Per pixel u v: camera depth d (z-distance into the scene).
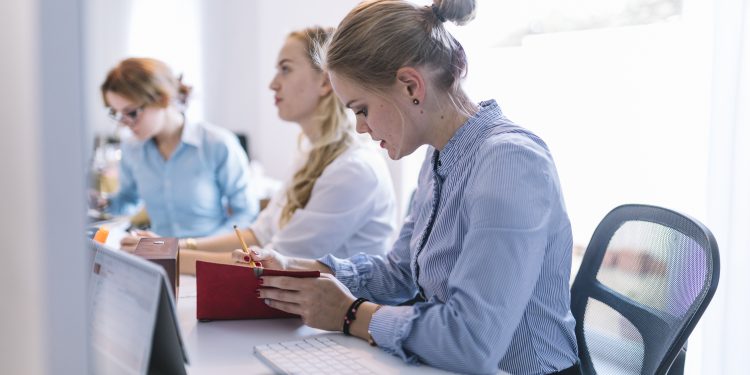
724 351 1.69
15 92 0.49
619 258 1.21
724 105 1.67
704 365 1.73
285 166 4.24
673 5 2.04
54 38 0.49
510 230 0.90
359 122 1.07
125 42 4.04
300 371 0.84
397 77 0.98
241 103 4.45
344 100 1.05
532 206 0.92
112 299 0.82
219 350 0.95
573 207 2.43
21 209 0.50
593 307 1.23
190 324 1.08
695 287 1.02
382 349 0.96
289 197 1.74
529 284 0.91
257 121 4.44
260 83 4.36
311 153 1.74
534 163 0.95
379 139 1.07
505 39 2.54
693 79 1.86
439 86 1.02
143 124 2.22
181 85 2.38
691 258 1.04
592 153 2.35
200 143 2.36
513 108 2.55
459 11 1.01
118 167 2.68
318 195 1.66
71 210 0.51
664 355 0.99
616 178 2.28
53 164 0.50
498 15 2.53
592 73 2.33
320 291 1.04
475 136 1.04
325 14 3.51
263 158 4.40
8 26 0.48
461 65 1.05
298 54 1.67
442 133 1.06
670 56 2.01
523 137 0.99
